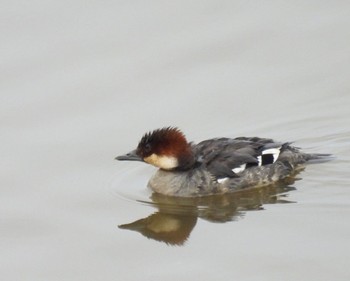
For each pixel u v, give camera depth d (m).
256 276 12.58
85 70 19.50
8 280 12.99
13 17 21.03
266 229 14.03
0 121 17.98
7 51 20.00
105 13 21.22
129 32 20.56
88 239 14.15
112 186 16.08
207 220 14.68
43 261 13.51
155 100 18.70
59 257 13.61
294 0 21.47
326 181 15.77
